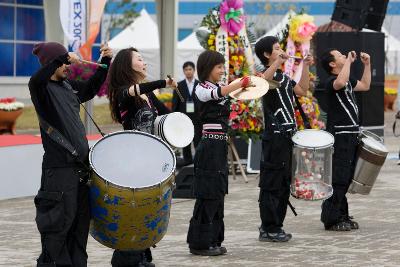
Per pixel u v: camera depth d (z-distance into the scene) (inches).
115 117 350.9
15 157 587.5
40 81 289.4
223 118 388.5
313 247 407.5
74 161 295.4
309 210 525.0
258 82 377.7
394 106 1589.6
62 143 293.9
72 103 301.6
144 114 344.8
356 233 446.0
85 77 873.5
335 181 445.4
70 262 296.7
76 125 299.6
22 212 528.4
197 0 2226.9
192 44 1519.4
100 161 296.0
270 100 416.2
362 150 441.7
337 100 443.2
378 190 613.3
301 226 468.8
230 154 679.7
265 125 418.6
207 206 388.2
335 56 450.3
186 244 420.5
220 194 388.5
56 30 1191.6
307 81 435.8
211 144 386.0
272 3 1892.2
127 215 289.7
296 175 412.8
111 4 1791.3
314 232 449.7
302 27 670.5
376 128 812.0
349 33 776.9
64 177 294.4
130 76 345.4
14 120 1015.6
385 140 1020.5
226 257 386.6
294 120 420.5
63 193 293.6
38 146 601.6
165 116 347.6
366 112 802.8
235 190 619.8
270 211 418.9
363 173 443.2
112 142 301.4
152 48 1483.8
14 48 1190.9
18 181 590.6
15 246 417.7
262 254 392.2
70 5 677.3
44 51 297.9
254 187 636.7
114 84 347.3
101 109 1328.7
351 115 442.9
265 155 417.7
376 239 428.1
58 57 291.4
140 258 344.8
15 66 1196.5
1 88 1179.3
